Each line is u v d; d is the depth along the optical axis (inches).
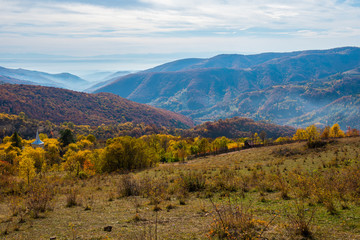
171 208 435.5
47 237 300.8
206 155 2169.0
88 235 298.2
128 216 392.2
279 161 984.9
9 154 2171.5
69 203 505.0
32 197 501.7
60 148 3243.1
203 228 297.7
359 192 388.8
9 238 302.0
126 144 1488.7
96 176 1099.3
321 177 514.9
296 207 354.0
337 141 1286.9
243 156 1531.7
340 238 235.3
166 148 3024.1
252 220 294.2
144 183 667.4
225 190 561.0
